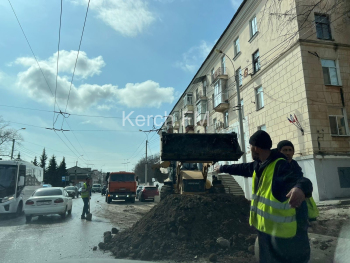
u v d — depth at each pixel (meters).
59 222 10.24
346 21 10.49
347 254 3.78
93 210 14.77
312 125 14.32
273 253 2.13
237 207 6.20
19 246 6.37
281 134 16.59
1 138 35.31
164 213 6.05
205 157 6.96
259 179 2.34
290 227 2.06
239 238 5.17
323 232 5.71
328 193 13.59
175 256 4.77
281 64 16.56
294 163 2.40
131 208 16.00
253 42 19.88
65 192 12.43
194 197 6.25
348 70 15.38
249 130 20.45
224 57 25.50
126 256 5.05
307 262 2.07
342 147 14.47
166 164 10.66
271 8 9.85
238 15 21.58
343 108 15.01
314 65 14.94
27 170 14.45
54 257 5.32
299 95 15.06
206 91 30.50
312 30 15.00
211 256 4.56
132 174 22.14
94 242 6.60
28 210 10.38
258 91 19.56
